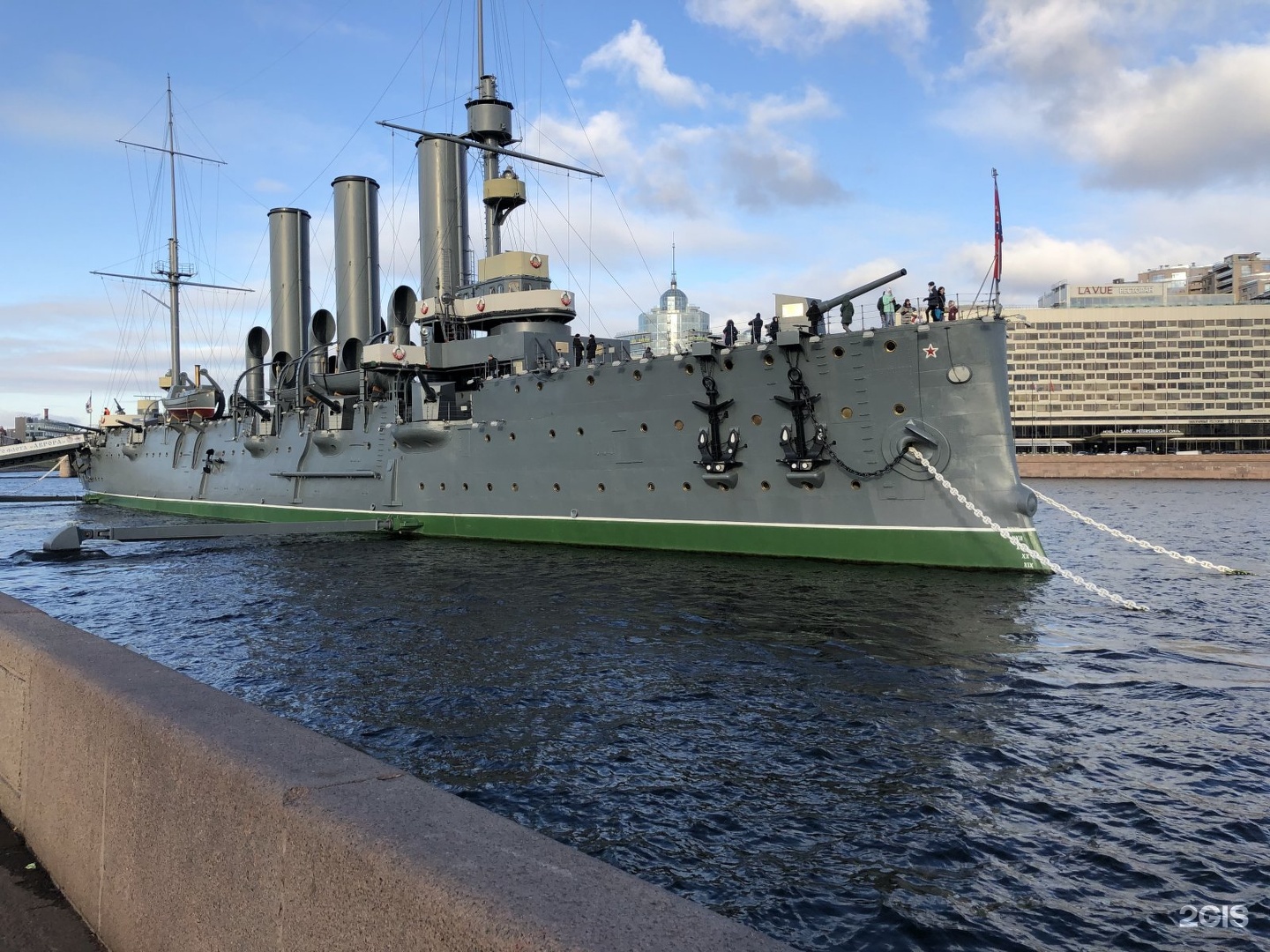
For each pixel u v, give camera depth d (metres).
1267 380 136.75
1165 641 14.75
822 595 18.50
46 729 4.14
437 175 33.72
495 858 2.25
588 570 22.28
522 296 29.12
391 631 16.20
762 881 7.07
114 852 3.46
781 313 22.34
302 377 35.38
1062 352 139.25
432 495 30.14
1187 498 61.19
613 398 25.00
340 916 2.33
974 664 13.36
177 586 22.09
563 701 11.75
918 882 7.03
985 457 20.22
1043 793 8.62
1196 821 7.98
